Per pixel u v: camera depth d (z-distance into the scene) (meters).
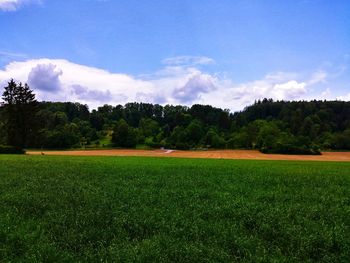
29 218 15.34
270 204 19.22
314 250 12.23
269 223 15.21
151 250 11.59
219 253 11.57
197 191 22.86
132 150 145.12
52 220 14.82
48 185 24.03
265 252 11.92
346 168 48.72
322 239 12.98
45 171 32.81
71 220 14.86
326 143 160.62
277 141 139.00
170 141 176.88
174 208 17.62
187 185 25.91
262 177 32.25
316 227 14.73
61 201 18.58
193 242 12.59
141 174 32.38
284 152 133.12
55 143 139.75
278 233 13.84
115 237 13.01
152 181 27.42
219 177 31.56
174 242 12.51
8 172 31.45
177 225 14.62
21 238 12.62
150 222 14.76
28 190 21.88
